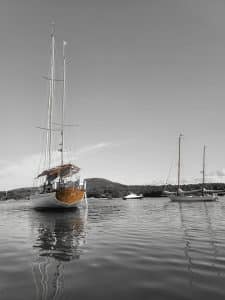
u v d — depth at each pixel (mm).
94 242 14188
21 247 13438
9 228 21781
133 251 11711
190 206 54562
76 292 6977
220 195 122625
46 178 44312
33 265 9781
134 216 31484
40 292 7027
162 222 24062
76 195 40625
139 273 8484
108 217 30422
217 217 28375
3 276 8508
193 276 8062
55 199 39250
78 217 31156
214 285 7258
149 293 6793
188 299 6355
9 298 6660
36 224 24516
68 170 43094
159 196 141000
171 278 7914
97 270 8945
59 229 20484
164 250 11766
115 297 6594
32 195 45469
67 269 9164
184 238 14875
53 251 12250
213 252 11211
